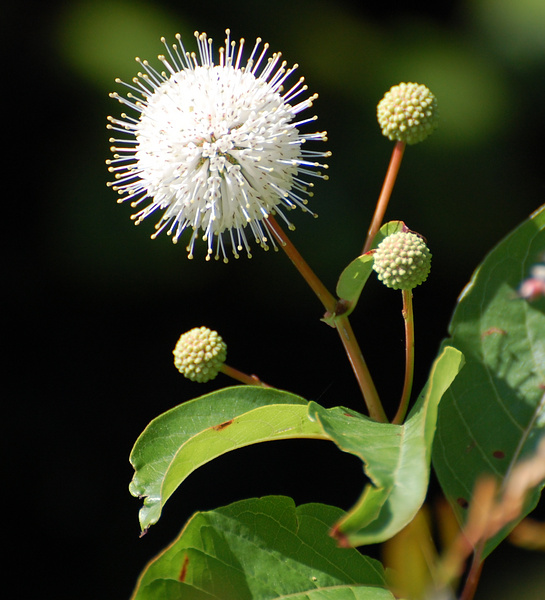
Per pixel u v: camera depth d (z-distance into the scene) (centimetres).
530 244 42
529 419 41
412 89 44
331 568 41
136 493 42
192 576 41
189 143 44
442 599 39
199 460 42
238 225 44
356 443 40
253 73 44
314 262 70
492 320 42
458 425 42
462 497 41
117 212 70
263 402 43
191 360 45
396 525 38
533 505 40
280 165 44
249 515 41
